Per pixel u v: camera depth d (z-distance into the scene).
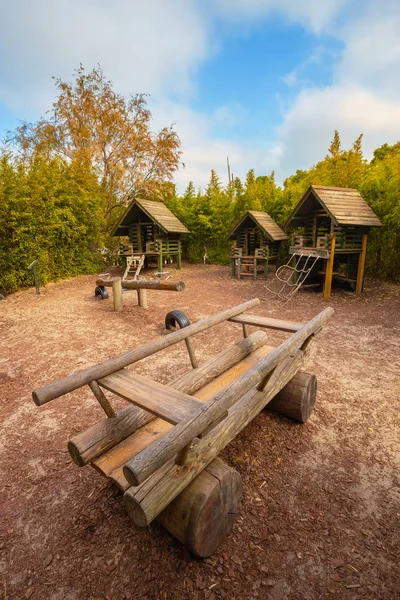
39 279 10.66
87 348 5.39
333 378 4.18
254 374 2.07
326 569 1.87
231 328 6.30
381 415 3.38
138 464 1.38
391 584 1.79
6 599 1.75
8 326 6.61
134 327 6.47
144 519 1.50
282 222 14.13
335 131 13.80
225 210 16.19
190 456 1.77
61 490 2.47
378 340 5.52
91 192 12.98
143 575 1.84
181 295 9.67
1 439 3.10
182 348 5.28
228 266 16.14
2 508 2.33
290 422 3.22
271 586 1.78
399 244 9.95
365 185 11.10
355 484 2.48
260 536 2.06
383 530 2.11
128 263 12.38
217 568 1.87
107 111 15.84
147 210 12.79
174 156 17.23
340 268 10.84
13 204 9.90
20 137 15.17
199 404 2.06
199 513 1.69
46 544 2.05
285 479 2.53
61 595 1.76
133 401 2.12
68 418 3.42
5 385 4.16
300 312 7.44
